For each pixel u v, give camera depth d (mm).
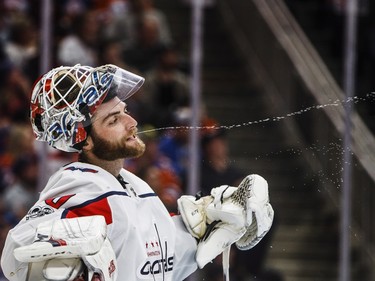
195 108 10547
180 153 11266
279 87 13602
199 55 10711
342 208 9617
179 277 6281
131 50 13977
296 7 15867
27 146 12164
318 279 10812
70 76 5695
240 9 14977
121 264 5645
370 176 11047
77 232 5281
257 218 6117
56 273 5250
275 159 8688
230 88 14492
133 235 5652
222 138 10688
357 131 11023
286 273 10836
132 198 5781
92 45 13859
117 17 14188
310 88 12883
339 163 6613
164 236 5926
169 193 11195
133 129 5797
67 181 5645
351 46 10797
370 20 14648
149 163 11156
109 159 5777
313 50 13617
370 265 11180
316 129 8234
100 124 5707
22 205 11844
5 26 13477
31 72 13141
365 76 14562
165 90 13445
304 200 10078
